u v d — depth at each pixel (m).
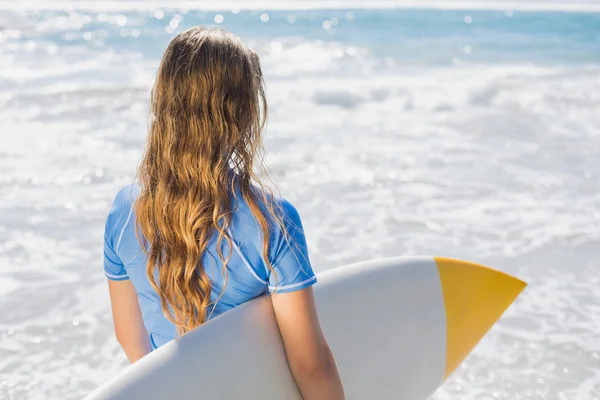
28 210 4.88
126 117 8.04
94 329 3.37
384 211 5.09
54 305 3.56
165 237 1.32
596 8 37.56
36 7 27.09
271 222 1.28
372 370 1.89
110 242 1.45
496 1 42.91
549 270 4.16
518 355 3.26
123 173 5.82
